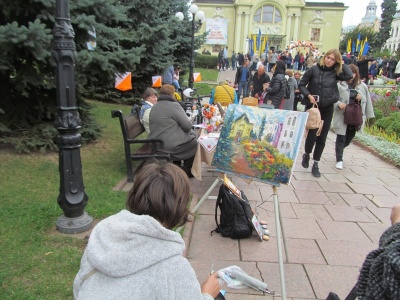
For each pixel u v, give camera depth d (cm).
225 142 317
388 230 149
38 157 543
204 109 569
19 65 513
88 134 655
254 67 2734
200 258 329
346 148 826
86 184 468
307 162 607
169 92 522
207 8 4778
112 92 1167
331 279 303
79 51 559
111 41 600
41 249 306
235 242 360
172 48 1229
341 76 552
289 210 446
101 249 113
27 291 251
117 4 679
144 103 611
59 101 321
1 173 468
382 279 128
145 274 112
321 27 4884
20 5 487
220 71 3127
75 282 123
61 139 329
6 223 343
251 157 303
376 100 1206
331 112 562
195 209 339
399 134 940
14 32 428
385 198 499
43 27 445
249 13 4728
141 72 1112
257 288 274
